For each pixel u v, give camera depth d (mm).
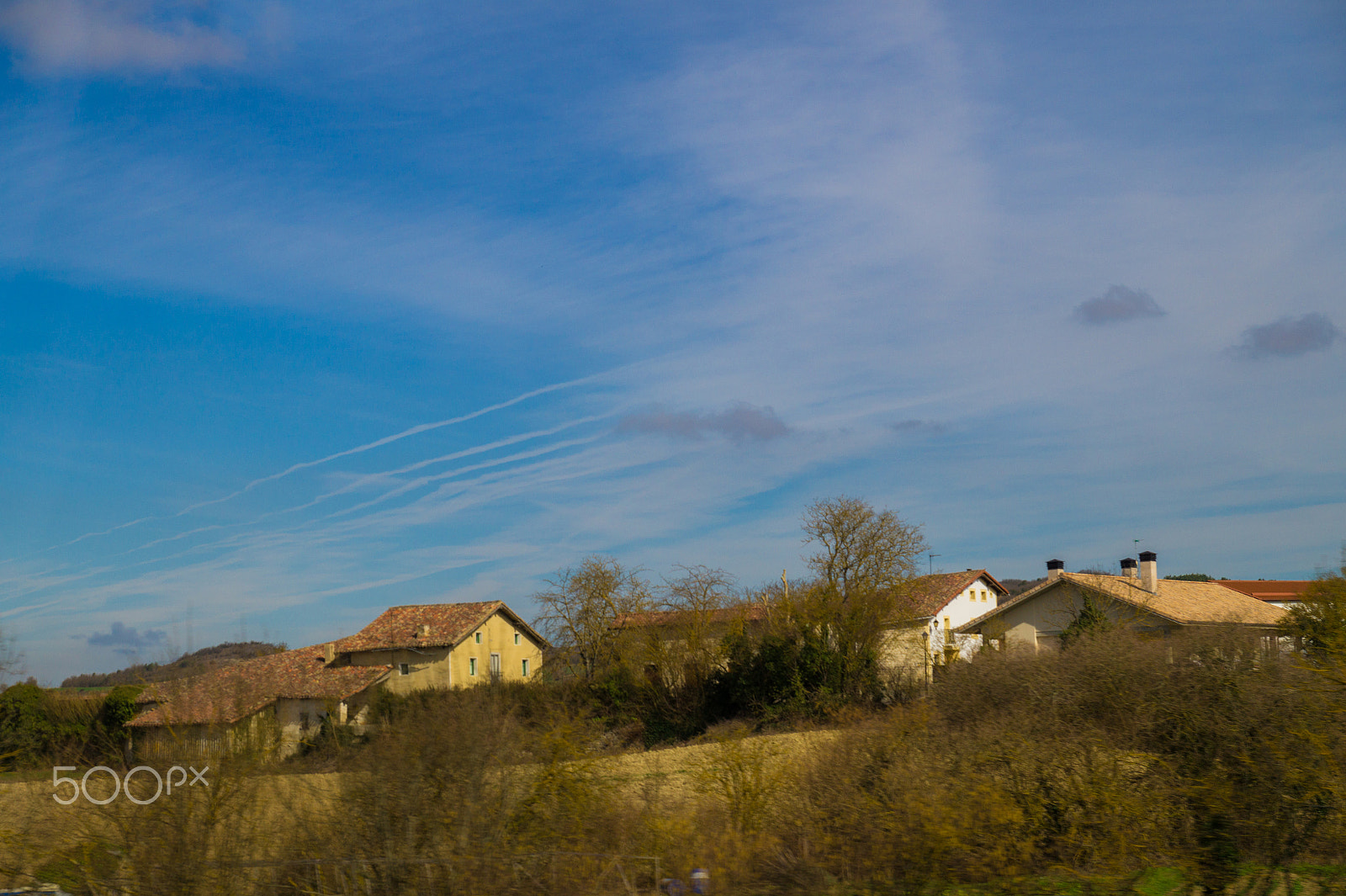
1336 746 7930
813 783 9977
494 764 8562
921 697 15047
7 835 7527
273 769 8242
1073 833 8227
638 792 9828
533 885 7945
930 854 7820
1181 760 8773
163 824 7621
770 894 7988
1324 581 12555
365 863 7770
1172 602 34312
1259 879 7297
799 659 34250
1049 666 12992
